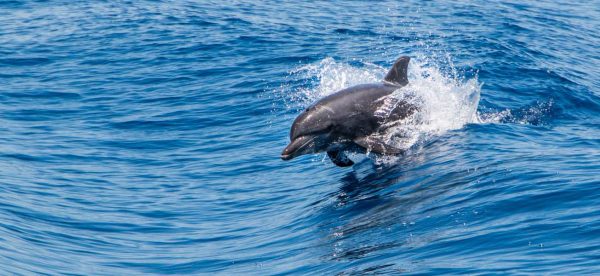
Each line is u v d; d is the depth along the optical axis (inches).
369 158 1310.3
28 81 2063.2
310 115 1235.2
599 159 1128.8
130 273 947.3
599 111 1749.5
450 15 2849.4
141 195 1290.6
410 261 832.3
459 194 1023.6
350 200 1133.7
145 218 1179.3
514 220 894.4
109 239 1077.1
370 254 887.1
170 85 1998.0
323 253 938.1
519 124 1491.1
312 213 1122.7
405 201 1062.4
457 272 773.3
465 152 1226.6
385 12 2883.9
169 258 1004.6
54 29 2556.6
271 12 2797.7
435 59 2105.1
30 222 1098.1
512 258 788.6
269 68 2087.8
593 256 764.6
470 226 907.4
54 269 914.1
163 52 2273.6
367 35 2456.9
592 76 2085.4
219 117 1743.4
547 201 936.3
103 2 2925.7
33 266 907.4
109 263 977.5
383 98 1283.2
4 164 1411.2
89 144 1581.0
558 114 1684.3
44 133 1652.3
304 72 2034.9
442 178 1116.5
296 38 2391.7
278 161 1439.5
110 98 1913.1
